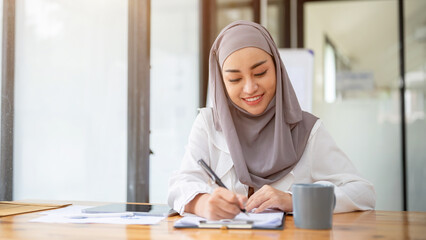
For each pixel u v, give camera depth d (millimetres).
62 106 1984
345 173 1430
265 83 1433
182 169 1494
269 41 1473
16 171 1812
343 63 4043
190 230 987
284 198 1183
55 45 1954
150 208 1313
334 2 4090
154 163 2486
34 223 1085
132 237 917
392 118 3902
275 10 4039
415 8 3850
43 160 1909
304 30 4191
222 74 1503
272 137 1494
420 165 3801
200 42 3121
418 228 991
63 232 974
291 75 3258
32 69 1865
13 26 1797
